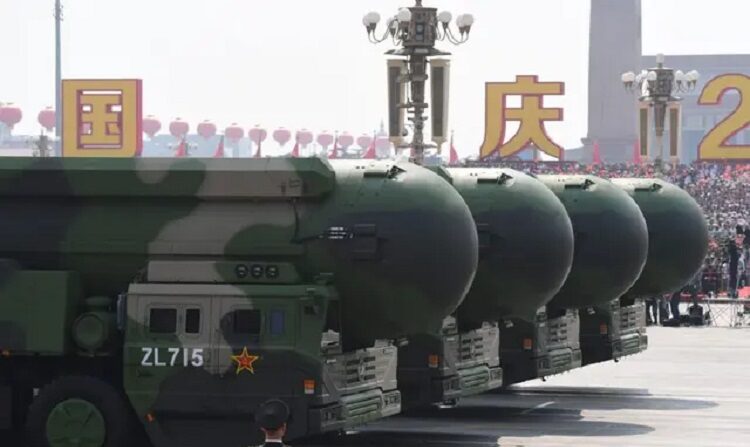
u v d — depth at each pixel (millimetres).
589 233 78625
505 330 74125
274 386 54000
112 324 55906
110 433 55719
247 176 55156
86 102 173375
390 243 54969
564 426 72438
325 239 54906
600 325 83375
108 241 56250
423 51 97438
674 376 99250
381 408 58281
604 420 75125
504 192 69062
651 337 130625
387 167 56312
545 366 75062
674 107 165000
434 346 64375
